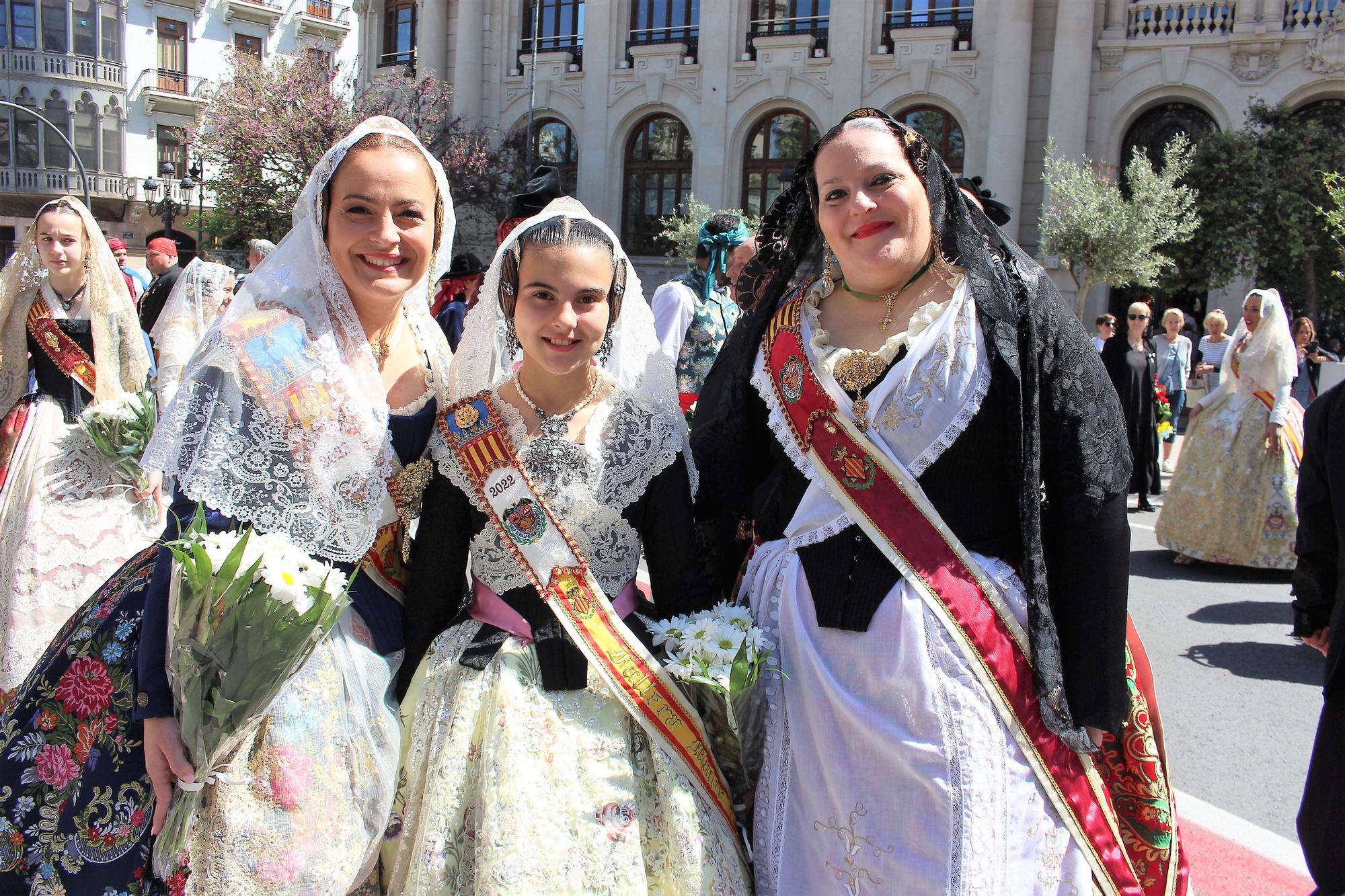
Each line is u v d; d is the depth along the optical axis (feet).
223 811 6.18
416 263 6.92
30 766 6.70
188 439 6.30
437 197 7.41
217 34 119.14
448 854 6.38
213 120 73.56
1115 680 6.52
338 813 6.41
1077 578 6.57
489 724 6.61
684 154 75.56
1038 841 6.52
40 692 6.80
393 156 6.72
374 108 73.00
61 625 12.23
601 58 75.82
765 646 7.05
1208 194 59.77
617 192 76.89
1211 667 16.01
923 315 6.77
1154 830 7.15
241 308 6.57
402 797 6.96
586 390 7.26
